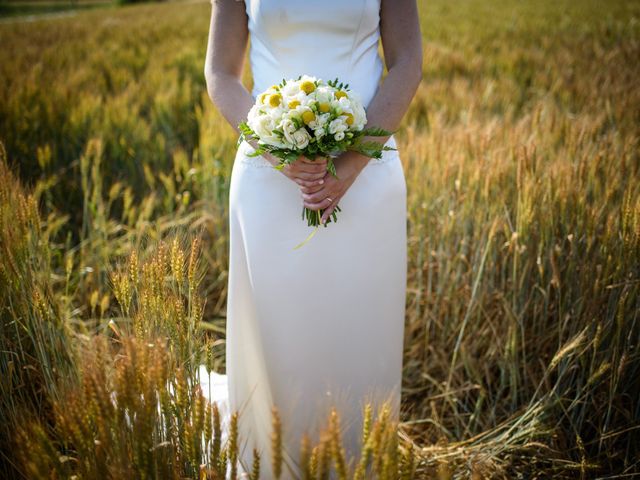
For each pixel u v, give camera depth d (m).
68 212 3.80
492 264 2.39
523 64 7.44
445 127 4.05
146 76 6.49
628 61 6.88
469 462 1.86
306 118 1.36
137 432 1.19
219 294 3.24
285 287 1.71
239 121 1.62
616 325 2.01
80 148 4.14
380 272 1.76
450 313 2.59
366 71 1.68
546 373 1.92
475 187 2.52
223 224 3.35
